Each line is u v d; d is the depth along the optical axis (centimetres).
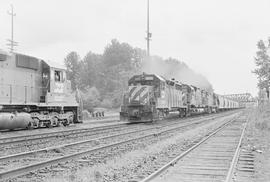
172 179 797
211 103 5906
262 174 856
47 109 2225
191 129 2284
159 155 1157
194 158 1091
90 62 10138
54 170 879
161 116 3011
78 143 1373
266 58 3641
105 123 2919
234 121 3219
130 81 2991
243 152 1226
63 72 2353
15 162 987
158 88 2884
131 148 1324
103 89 8581
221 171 891
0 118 1777
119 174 850
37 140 1526
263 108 4312
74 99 2478
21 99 2008
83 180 776
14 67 1966
